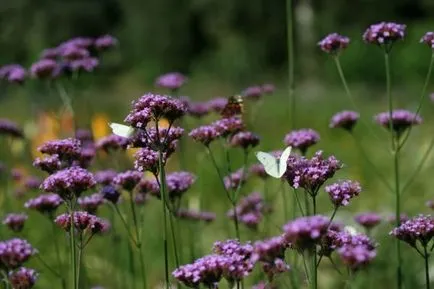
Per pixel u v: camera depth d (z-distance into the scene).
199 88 40.88
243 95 8.38
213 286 4.38
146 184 6.22
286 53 47.09
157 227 10.20
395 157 6.81
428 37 6.48
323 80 36.62
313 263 4.77
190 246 7.47
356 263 4.24
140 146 5.16
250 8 46.84
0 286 5.18
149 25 52.53
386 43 6.56
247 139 6.39
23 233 8.27
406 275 8.40
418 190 12.27
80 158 5.86
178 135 5.15
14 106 18.67
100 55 8.50
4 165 8.58
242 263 4.40
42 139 11.51
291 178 4.99
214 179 11.73
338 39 7.09
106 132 10.69
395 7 42.22
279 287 6.41
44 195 6.58
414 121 7.04
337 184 5.02
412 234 5.15
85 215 5.23
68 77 8.28
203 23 52.41
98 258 9.23
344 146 16.23
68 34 39.19
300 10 34.38
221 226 10.35
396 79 32.50
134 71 47.84
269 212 7.73
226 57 44.03
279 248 4.43
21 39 22.06
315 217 4.20
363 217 7.52
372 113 22.22
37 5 31.08
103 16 46.31
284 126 20.41
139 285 8.73
